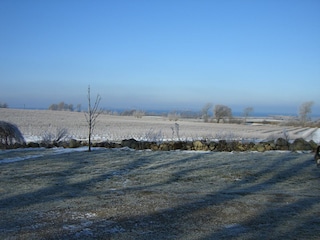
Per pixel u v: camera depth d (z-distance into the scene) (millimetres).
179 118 93000
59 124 46156
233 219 6891
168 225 6523
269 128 59000
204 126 56656
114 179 11273
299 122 77625
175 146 19422
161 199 8414
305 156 16266
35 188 9773
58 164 14047
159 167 13375
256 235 5988
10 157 16062
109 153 17469
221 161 14703
